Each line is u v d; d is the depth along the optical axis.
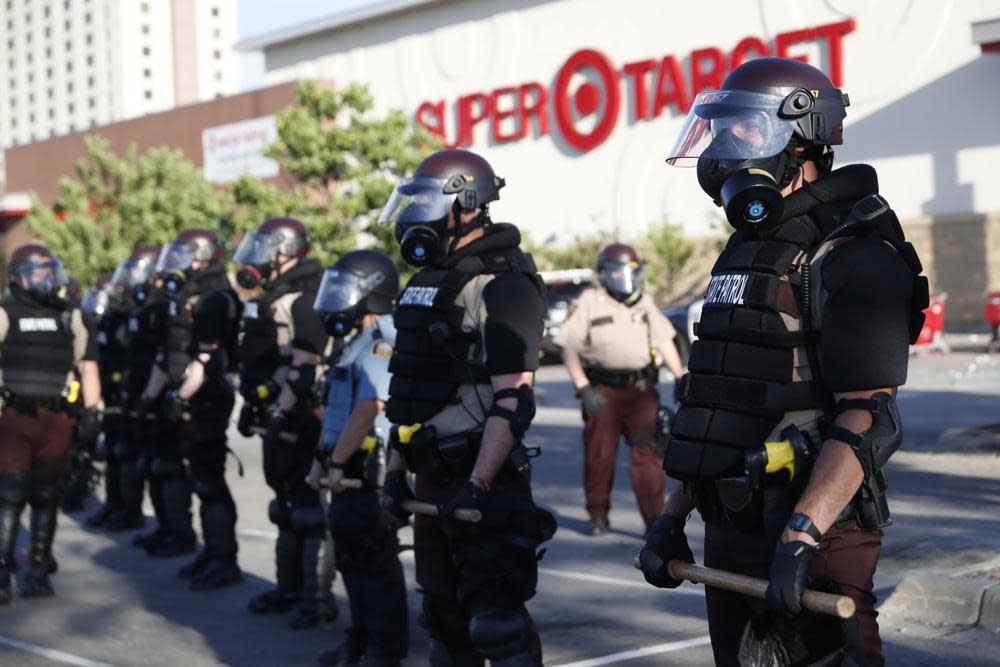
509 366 3.73
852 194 2.74
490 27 38.28
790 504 2.69
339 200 22.98
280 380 6.16
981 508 8.08
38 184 53.91
